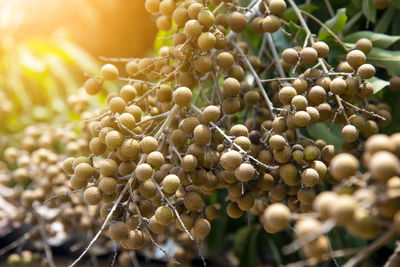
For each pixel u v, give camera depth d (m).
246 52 1.19
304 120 0.94
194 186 1.02
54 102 1.62
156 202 0.96
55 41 1.69
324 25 1.09
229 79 1.01
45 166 1.31
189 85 1.01
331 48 1.11
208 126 0.99
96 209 1.20
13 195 1.34
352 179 0.78
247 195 0.99
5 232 1.39
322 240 0.74
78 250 1.49
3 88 1.69
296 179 0.95
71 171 0.99
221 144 1.00
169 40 1.31
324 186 1.13
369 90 0.99
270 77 1.23
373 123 1.02
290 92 0.97
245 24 1.04
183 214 0.97
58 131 1.37
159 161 0.93
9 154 1.47
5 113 1.62
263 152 0.96
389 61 1.11
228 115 1.08
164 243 1.24
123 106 0.96
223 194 1.28
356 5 1.23
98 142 0.97
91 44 1.75
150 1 1.06
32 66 1.61
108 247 1.31
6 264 1.51
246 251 1.39
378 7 1.18
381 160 0.72
